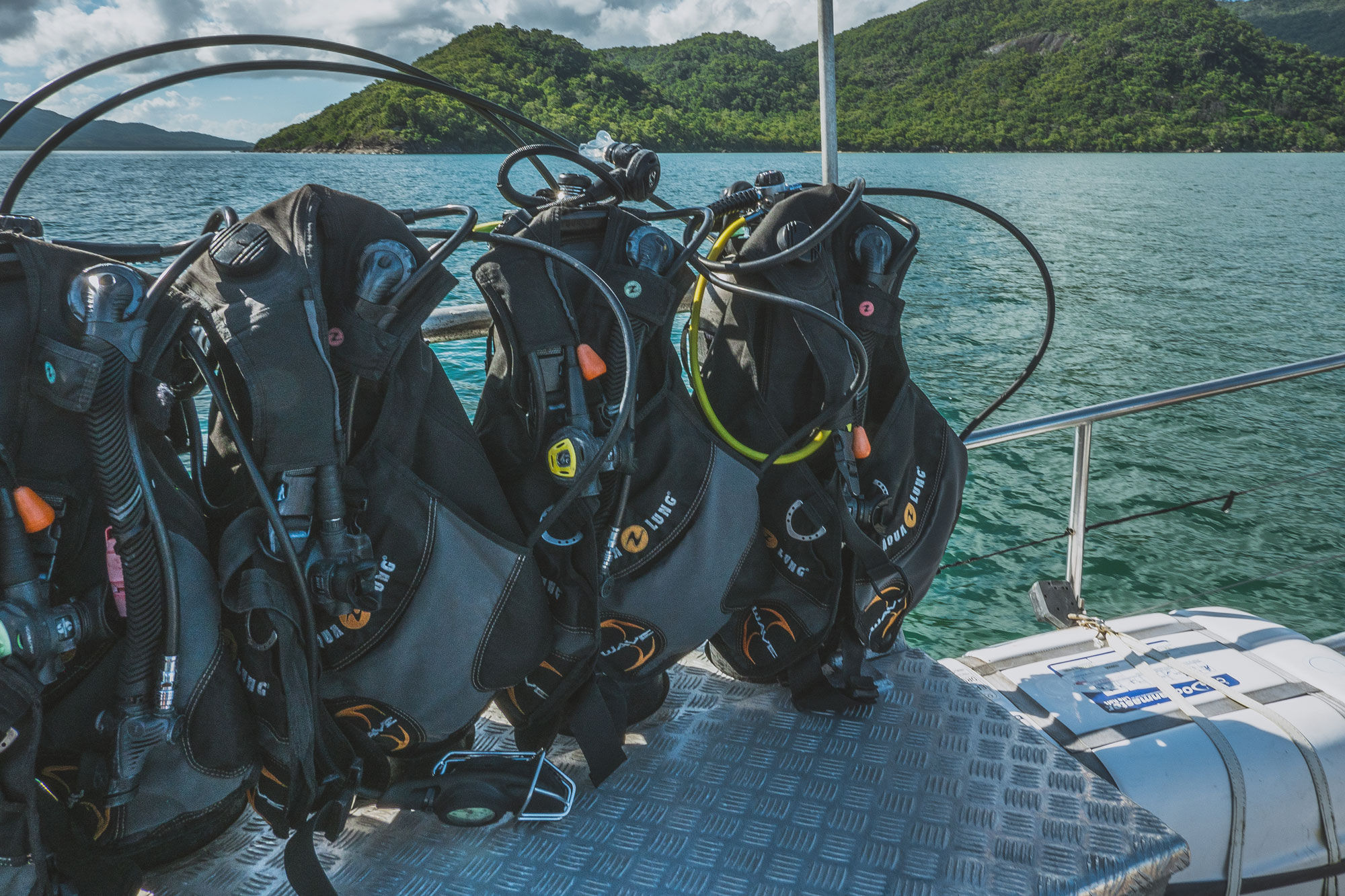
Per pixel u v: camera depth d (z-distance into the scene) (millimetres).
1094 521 10094
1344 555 2818
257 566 1422
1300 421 14008
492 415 1803
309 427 1359
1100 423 13773
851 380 1927
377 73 1695
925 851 1700
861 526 2053
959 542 9461
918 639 7426
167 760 1431
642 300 1686
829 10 2096
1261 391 15664
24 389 1236
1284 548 9383
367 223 1439
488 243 1654
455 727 1685
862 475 2043
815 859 1683
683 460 1841
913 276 30078
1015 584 8430
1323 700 2203
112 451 1233
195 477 1514
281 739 1499
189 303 1346
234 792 1540
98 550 1354
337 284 1423
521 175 37219
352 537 1442
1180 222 50969
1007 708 2162
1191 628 2592
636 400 1817
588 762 1796
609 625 1884
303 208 1408
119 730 1312
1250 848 1986
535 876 1648
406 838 1746
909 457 2082
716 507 1863
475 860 1685
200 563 1423
